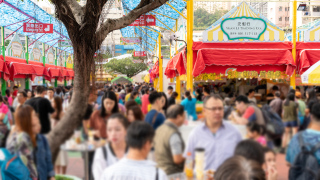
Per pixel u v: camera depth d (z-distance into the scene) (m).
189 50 9.87
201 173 2.56
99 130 3.03
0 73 14.08
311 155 2.53
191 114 3.25
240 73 9.86
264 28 10.05
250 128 2.64
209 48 9.76
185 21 11.44
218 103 2.70
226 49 9.70
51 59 24.75
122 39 17.16
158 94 4.34
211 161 2.66
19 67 15.97
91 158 2.83
